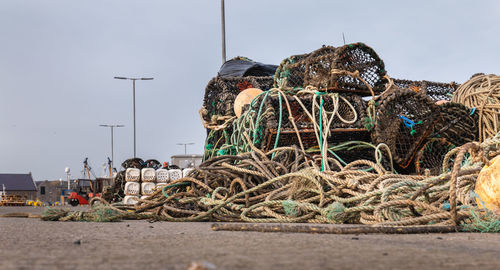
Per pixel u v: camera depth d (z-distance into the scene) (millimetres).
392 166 7355
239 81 11500
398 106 7629
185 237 3273
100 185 26000
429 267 1886
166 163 15125
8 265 1959
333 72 7750
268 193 6133
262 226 3758
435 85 11070
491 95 8180
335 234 3471
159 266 1896
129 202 12594
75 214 5910
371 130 7555
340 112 8383
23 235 3613
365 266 1893
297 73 9234
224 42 19516
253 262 1983
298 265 1903
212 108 11617
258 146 8352
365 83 7883
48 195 81250
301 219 5227
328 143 8078
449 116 7805
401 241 2969
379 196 5078
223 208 5984
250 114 8500
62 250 2520
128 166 14938
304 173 5707
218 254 2268
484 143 5242
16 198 37344
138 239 3174
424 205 4312
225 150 9562
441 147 7871
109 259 2119
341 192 5516
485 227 3734
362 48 8047
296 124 7801
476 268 1871
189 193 6469
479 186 4168
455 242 2967
